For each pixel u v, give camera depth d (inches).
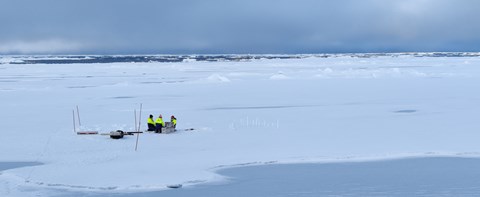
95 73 2871.6
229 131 796.0
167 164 582.6
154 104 1231.5
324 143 692.7
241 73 2608.3
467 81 1889.8
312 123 879.1
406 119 913.5
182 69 3417.8
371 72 2465.6
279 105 1182.9
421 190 494.0
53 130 820.6
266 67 3703.3
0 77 2474.2
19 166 587.8
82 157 619.2
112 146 681.6
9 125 885.8
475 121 876.6
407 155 625.0
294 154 630.5
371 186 508.1
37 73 2866.6
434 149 651.5
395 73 2381.9
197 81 2053.4
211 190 498.6
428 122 872.9
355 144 685.3
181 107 1159.0
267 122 896.3
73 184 511.5
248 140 717.9
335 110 1067.9
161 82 2068.2
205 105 1196.5
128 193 489.1
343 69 3144.7
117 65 4215.1
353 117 952.3
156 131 778.8
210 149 660.7
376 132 775.7
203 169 565.0
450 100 1232.2
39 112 1088.2
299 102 1242.0
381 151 642.8
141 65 4207.7
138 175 539.2
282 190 497.4
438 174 547.5
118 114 1039.0
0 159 617.9
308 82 1967.3
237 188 504.4
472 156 620.4
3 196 476.1
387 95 1389.0
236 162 594.6
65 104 1256.8
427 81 1924.2
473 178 532.4
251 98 1357.0
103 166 575.2
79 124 891.4
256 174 551.8
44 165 583.5
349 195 480.7
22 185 510.9
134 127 840.3
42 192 489.1
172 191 496.1
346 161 603.2
